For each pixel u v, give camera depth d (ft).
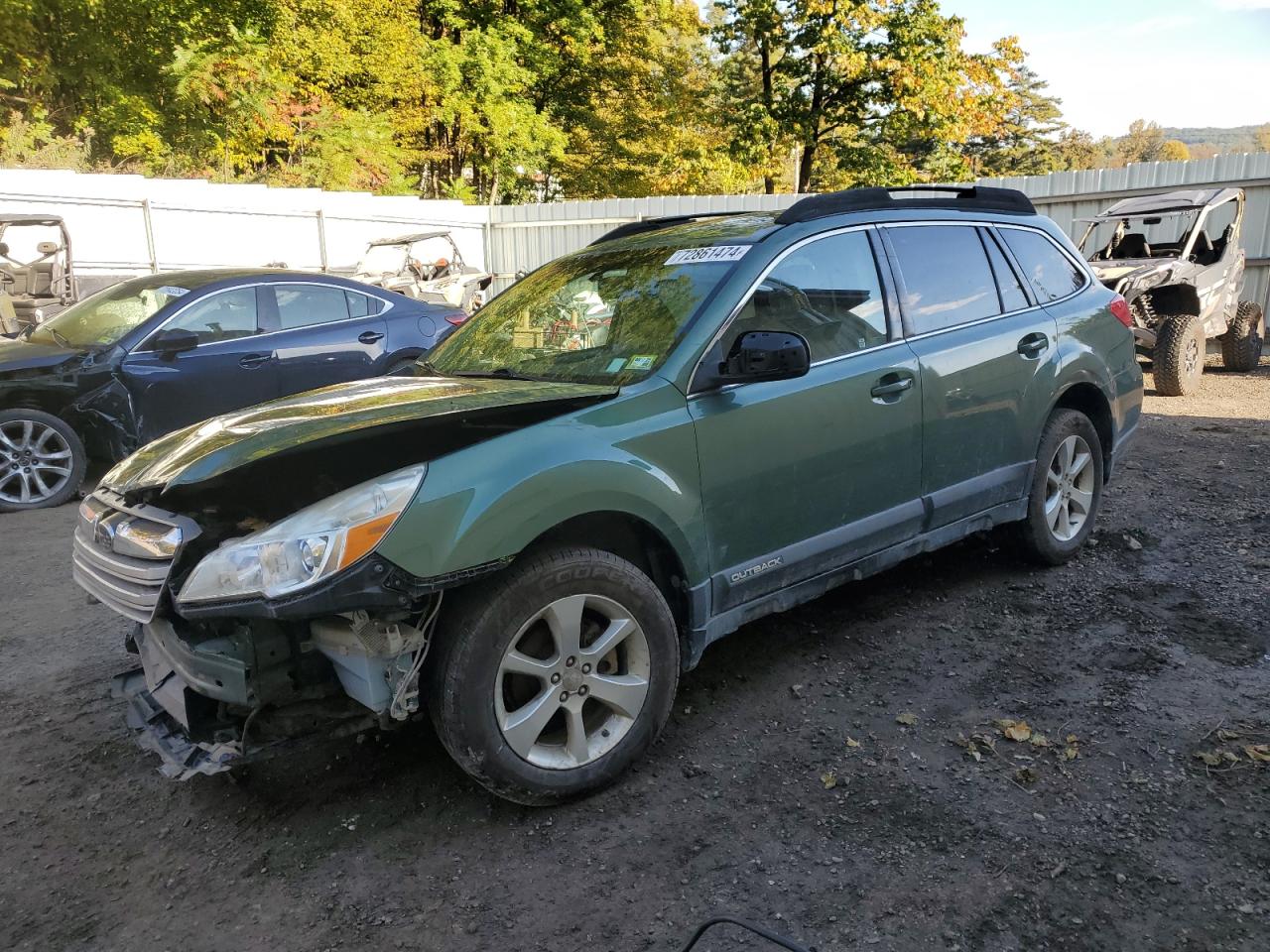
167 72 65.72
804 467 11.35
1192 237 36.55
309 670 9.05
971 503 13.70
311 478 9.91
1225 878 8.08
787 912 7.94
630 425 9.89
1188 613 13.82
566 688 9.43
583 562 9.34
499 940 7.80
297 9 74.23
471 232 65.31
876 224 13.03
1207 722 10.68
